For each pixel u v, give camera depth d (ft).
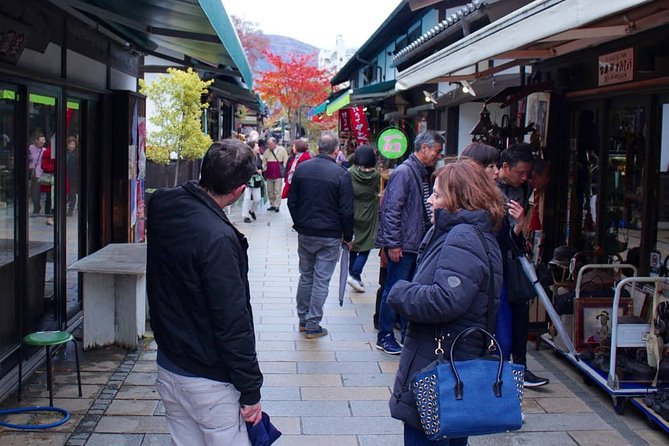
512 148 16.12
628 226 19.63
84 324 19.71
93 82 23.47
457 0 42.16
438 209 10.62
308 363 19.34
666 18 13.92
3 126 16.74
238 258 9.62
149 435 14.52
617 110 20.30
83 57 22.31
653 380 15.81
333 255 21.40
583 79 21.93
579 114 22.53
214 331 9.48
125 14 20.10
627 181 19.75
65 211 20.84
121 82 27.14
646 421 15.49
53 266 20.22
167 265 9.60
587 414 15.92
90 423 15.02
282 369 18.83
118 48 26.40
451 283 9.89
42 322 19.47
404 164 19.16
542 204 23.09
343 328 22.84
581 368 17.40
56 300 20.35
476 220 10.39
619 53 19.48
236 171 9.77
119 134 25.32
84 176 23.26
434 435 9.77
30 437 14.29
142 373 18.12
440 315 9.94
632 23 14.15
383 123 62.34
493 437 14.71
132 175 26.09
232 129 93.40
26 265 17.74
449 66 17.26
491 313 10.35
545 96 22.97
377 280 30.42
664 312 15.66
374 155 26.91
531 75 25.45
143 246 22.66
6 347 16.99
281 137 124.06
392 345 20.24
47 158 19.53
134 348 19.85
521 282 15.11
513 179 16.06
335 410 16.15
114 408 15.84
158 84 44.32
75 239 22.70
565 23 10.72
